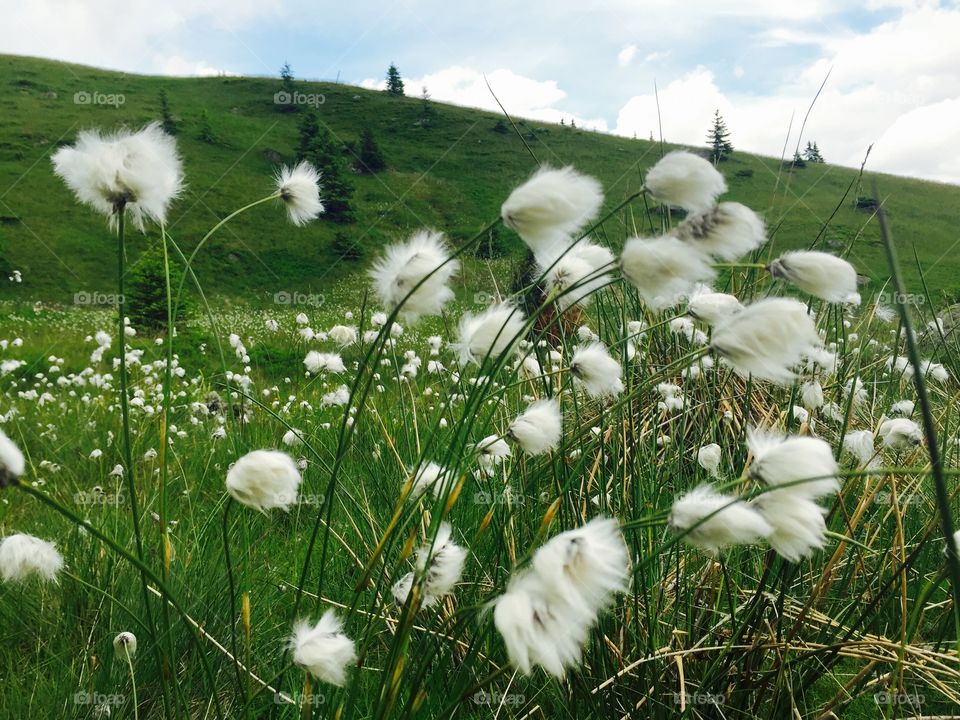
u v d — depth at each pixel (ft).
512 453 6.49
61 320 44.06
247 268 114.21
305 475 10.37
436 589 4.30
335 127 194.90
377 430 11.33
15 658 7.38
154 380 19.06
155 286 36.32
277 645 7.06
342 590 7.66
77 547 8.71
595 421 6.73
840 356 11.51
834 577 7.74
